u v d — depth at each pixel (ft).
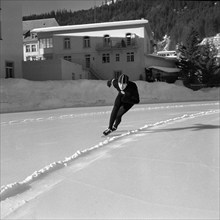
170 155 18.11
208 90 113.19
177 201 11.75
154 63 154.20
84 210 11.24
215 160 16.81
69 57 154.10
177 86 104.63
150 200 11.91
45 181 14.38
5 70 93.50
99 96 81.20
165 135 24.52
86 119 40.19
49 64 103.24
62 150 21.54
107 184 13.71
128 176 14.66
